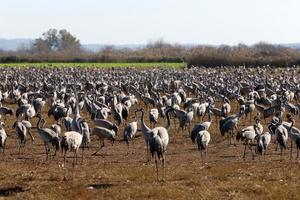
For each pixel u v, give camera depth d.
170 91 59.47
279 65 107.06
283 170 23.64
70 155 27.53
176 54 137.62
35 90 59.09
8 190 20.44
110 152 28.28
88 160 26.33
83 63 130.75
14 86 60.19
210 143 30.64
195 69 89.00
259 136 25.88
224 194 19.52
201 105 37.19
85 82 64.88
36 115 39.31
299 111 40.91
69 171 23.66
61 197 19.31
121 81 65.88
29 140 31.73
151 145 21.91
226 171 23.34
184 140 31.59
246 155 27.45
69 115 37.12
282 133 26.02
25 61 135.50
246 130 27.25
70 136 23.16
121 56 137.12
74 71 83.62
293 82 65.06
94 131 27.88
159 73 78.38
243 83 62.47
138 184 21.14
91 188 20.52
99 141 31.23
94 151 28.53
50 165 25.08
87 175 22.80
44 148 29.41
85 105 42.31
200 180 21.66
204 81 65.44
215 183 21.19
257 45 130.25
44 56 139.88
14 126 29.20
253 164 25.05
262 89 54.88
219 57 108.25
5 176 22.77
